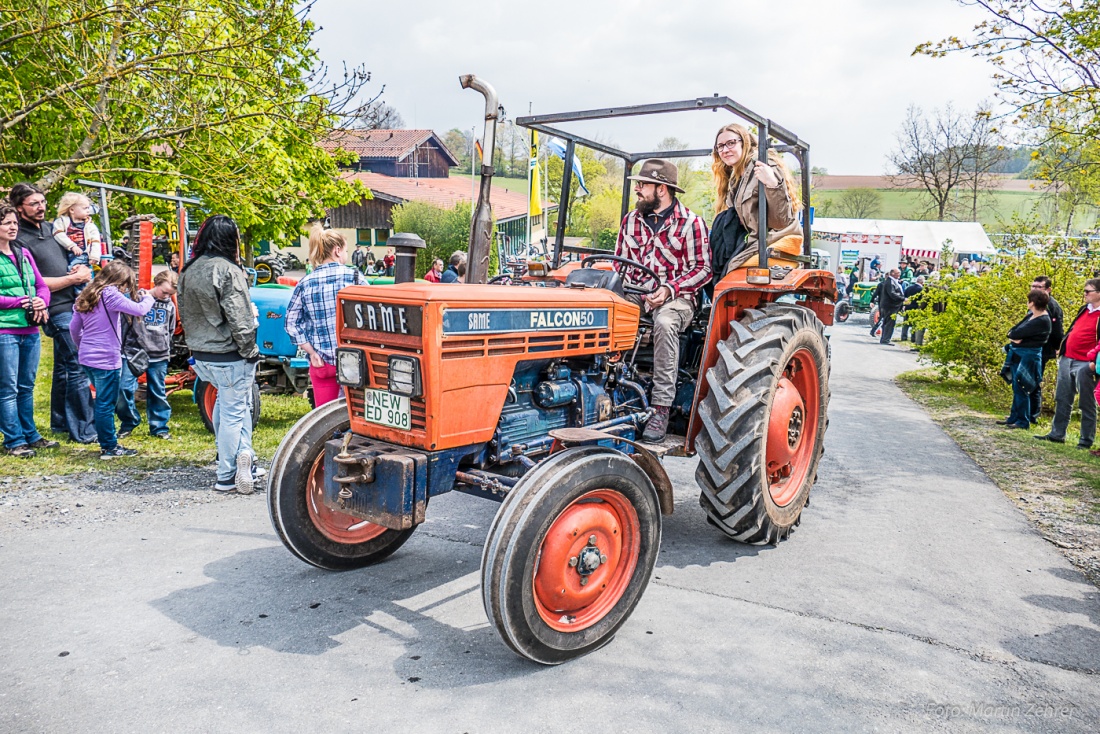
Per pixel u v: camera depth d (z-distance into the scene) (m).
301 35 8.10
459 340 2.97
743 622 3.38
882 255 30.66
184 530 4.26
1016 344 8.23
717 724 2.59
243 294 4.71
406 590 3.62
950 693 2.84
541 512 2.77
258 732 2.46
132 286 5.50
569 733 2.51
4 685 2.68
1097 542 4.61
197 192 9.82
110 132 7.96
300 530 3.59
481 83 3.73
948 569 4.11
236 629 3.16
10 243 5.34
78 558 3.81
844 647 3.17
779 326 4.21
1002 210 50.56
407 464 2.88
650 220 4.55
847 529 4.73
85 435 6.02
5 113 8.18
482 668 2.92
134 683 2.72
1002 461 6.68
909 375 12.27
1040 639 3.32
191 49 7.83
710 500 4.08
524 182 58.06
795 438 4.43
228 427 4.85
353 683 2.78
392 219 29.48
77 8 7.36
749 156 4.51
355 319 3.17
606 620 3.10
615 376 4.11
